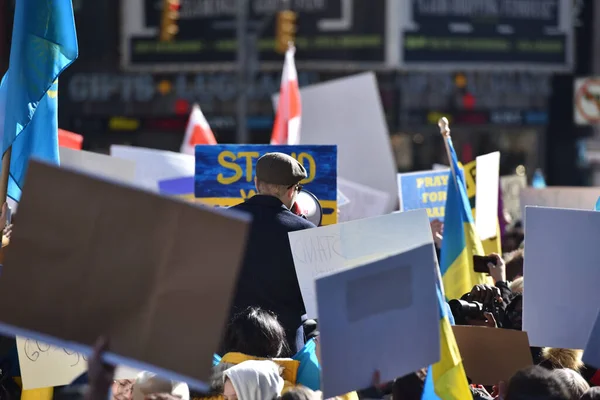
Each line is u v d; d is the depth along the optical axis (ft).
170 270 26.84
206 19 329.93
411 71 333.42
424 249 32.58
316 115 90.84
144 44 332.80
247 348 40.16
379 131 89.04
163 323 26.76
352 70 328.49
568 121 349.82
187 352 26.73
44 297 26.48
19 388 43.68
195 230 26.84
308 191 57.21
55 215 26.53
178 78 337.31
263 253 46.78
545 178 347.56
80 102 336.08
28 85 48.44
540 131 348.59
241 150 58.23
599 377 43.73
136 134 339.16
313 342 42.80
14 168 49.70
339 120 90.07
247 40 278.05
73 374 39.42
